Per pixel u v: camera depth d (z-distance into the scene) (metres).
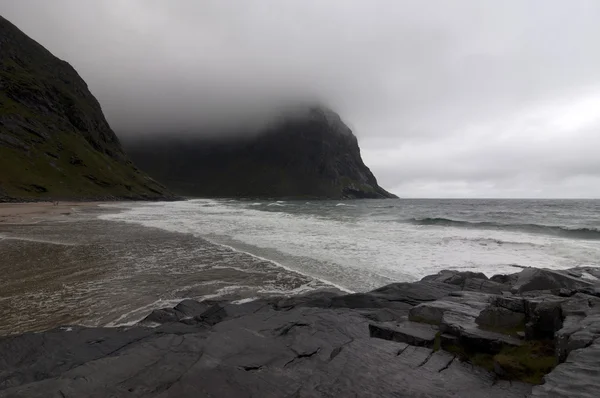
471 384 4.75
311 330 6.88
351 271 14.75
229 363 5.21
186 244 20.44
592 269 13.16
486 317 6.32
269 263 15.72
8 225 29.39
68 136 115.81
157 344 5.71
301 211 61.56
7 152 85.12
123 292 11.04
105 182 108.06
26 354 6.04
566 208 76.31
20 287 11.51
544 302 6.05
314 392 4.42
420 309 7.67
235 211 57.53
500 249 20.05
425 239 23.64
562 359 4.76
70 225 30.14
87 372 4.65
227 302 9.88
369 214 53.97
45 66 138.62
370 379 4.82
